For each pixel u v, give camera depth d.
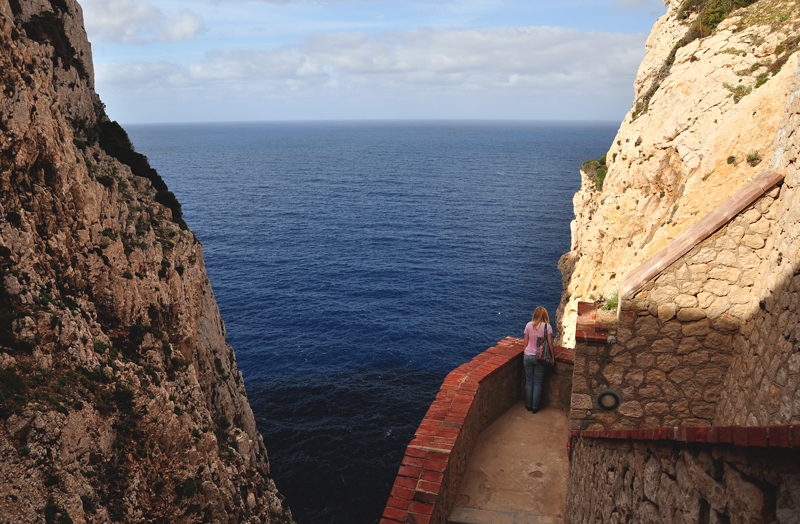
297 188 134.38
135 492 9.82
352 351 45.69
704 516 3.27
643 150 18.50
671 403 6.86
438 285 62.16
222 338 24.91
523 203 112.50
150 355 14.87
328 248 77.56
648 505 4.29
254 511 15.97
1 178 10.88
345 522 27.09
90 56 21.83
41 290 10.95
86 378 10.58
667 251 6.66
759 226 6.06
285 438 33.41
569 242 80.44
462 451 8.52
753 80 14.09
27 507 7.21
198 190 129.12
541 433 10.05
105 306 14.03
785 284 5.32
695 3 22.39
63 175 12.87
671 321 6.62
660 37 24.78
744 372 6.05
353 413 36.34
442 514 7.44
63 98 18.89
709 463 3.21
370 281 63.34
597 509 5.99
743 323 6.30
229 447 17.16
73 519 7.71
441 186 137.88
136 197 20.02
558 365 10.75
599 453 6.08
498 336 49.50
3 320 9.52
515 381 11.27
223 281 62.66
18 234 10.89
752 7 16.59
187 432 12.71
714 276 6.36
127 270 15.09
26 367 9.30
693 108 15.73
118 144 22.56
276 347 46.03
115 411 10.77
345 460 31.50
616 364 6.94
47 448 8.15
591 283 24.61
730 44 15.64
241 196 121.06
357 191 129.62
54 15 19.55
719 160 10.90
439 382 40.97
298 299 57.22
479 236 84.44
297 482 29.62
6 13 12.02
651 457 4.31
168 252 19.42
